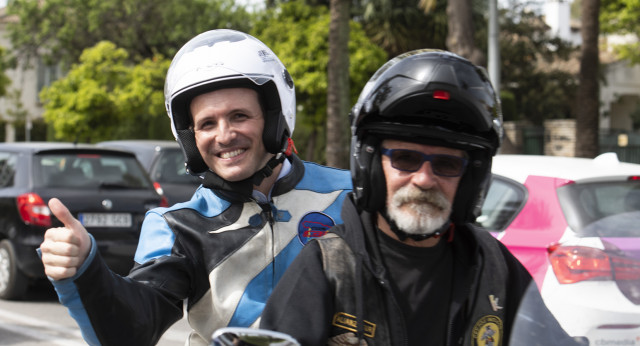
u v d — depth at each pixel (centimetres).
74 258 142
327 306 150
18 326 589
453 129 157
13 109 3684
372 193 158
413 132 154
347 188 216
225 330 122
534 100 2836
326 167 222
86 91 2000
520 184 445
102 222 684
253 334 122
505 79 2852
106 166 712
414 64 156
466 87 155
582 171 431
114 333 150
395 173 157
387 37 2139
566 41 2830
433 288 159
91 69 2052
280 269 196
